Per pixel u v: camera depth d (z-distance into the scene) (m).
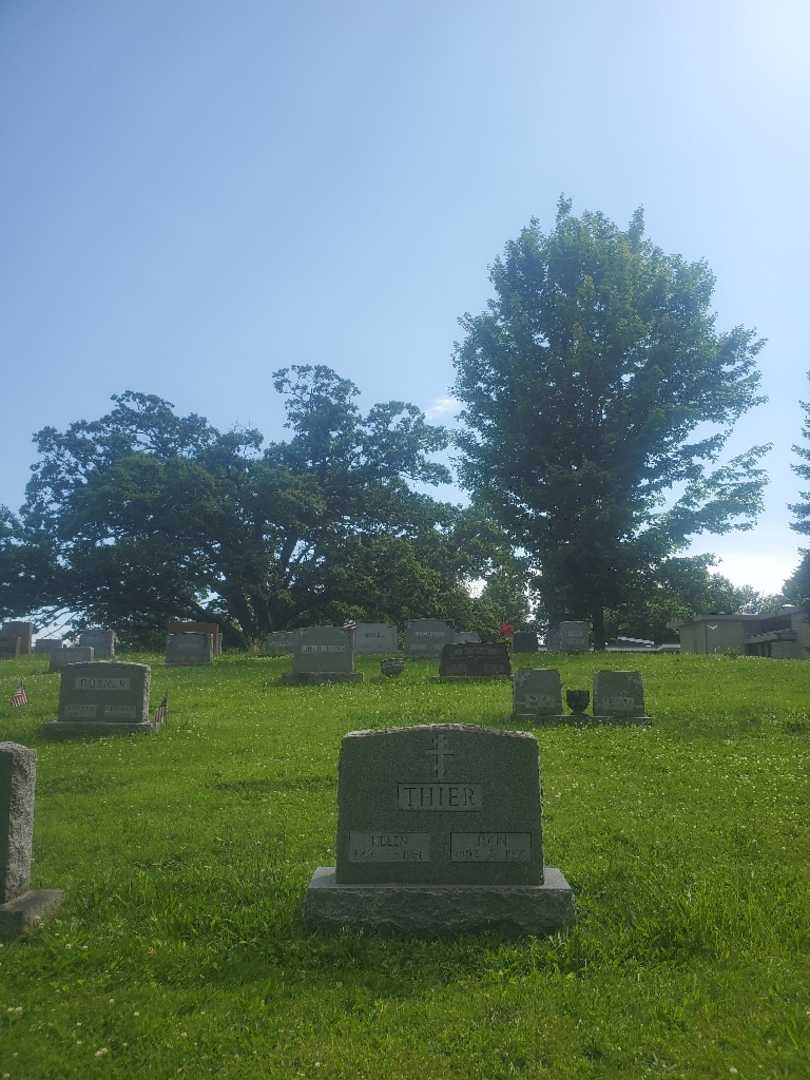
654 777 13.13
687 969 6.43
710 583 41.50
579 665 29.75
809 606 47.88
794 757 14.35
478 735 7.55
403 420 60.00
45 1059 5.32
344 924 7.15
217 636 43.38
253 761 14.49
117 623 58.53
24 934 7.11
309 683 26.27
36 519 53.97
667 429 39.78
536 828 7.43
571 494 40.28
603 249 43.03
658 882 8.33
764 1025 5.59
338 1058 5.34
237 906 7.81
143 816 11.13
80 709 17.77
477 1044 5.47
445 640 37.50
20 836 7.55
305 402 59.81
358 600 55.41
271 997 6.14
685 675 26.27
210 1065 5.28
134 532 53.78
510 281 44.44
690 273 43.09
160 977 6.47
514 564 43.53
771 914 7.37
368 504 57.56
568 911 7.18
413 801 7.48
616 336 39.84
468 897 7.18
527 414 41.28
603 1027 5.61
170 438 57.72
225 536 54.31
